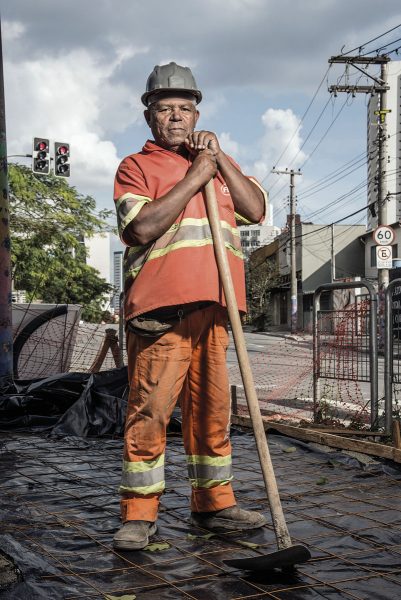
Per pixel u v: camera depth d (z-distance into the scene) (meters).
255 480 4.40
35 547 3.08
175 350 3.19
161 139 3.31
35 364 9.23
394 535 3.28
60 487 4.21
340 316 7.23
